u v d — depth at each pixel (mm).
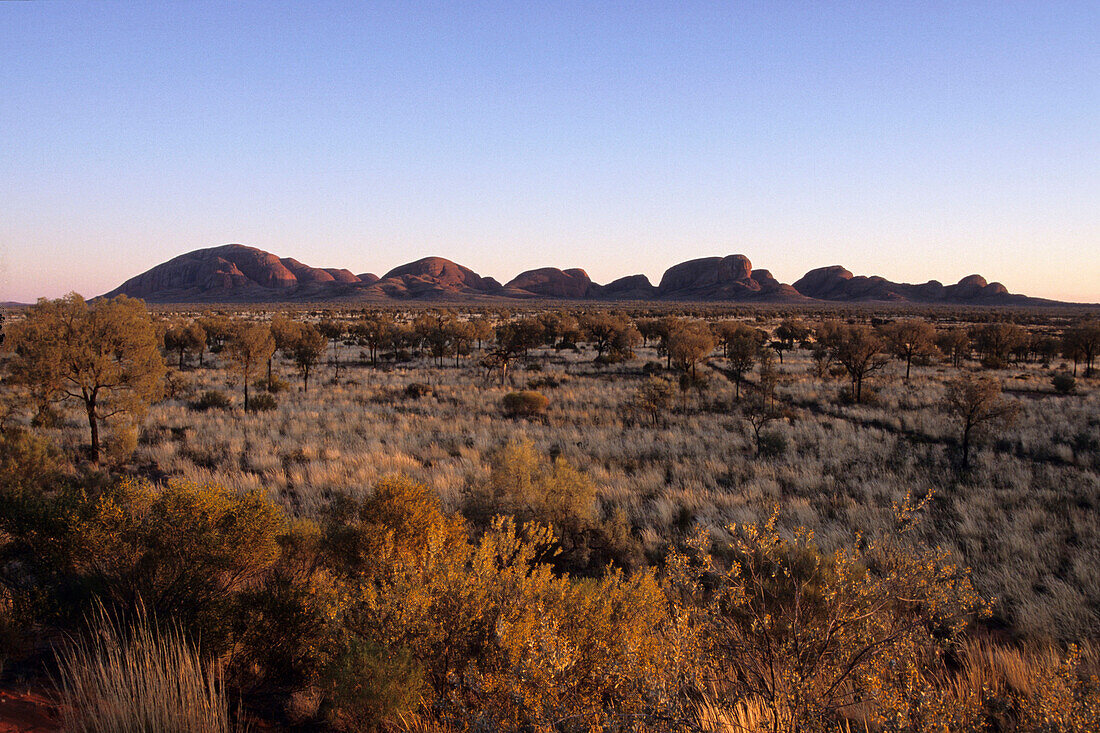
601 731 2881
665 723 2926
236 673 4652
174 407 25000
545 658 3223
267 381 32625
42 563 5000
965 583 3760
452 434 21109
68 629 4836
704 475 15859
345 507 6914
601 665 3746
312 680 4488
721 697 3350
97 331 15617
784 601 5055
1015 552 10016
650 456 18344
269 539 5559
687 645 3447
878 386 33344
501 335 46875
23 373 14852
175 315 116812
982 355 49094
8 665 4270
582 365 47219
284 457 16688
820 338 53156
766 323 107938
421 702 3781
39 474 10227
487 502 10461
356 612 4707
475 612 4430
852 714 3596
